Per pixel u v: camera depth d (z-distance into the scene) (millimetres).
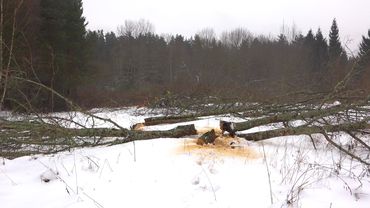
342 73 9422
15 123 6191
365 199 4367
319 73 10016
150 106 11672
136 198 4289
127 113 13312
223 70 24141
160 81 49219
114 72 49500
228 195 4371
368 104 6832
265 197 4340
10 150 6480
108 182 4711
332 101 7648
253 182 4727
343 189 4598
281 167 5121
